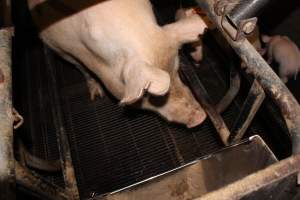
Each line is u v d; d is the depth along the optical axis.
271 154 1.25
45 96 2.77
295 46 2.68
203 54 2.74
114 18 1.90
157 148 2.33
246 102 1.31
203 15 1.92
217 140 2.27
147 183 1.35
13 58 3.03
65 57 2.60
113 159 2.33
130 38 1.83
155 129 2.42
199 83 2.12
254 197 0.92
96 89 2.62
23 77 2.94
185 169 1.37
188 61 2.60
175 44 1.88
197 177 1.34
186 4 2.76
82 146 2.42
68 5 2.08
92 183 2.24
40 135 2.54
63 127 2.15
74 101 2.71
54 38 2.37
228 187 0.86
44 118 2.63
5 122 1.04
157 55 1.80
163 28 1.91
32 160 1.88
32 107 2.73
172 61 1.86
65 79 2.88
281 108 1.02
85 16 2.00
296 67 2.61
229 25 1.22
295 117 0.98
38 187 1.28
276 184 0.91
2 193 0.91
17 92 2.79
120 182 2.22
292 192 0.99
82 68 2.59
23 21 3.30
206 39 2.70
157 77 1.55
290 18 2.99
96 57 2.09
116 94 2.20
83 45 2.15
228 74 2.53
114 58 1.92
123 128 2.47
